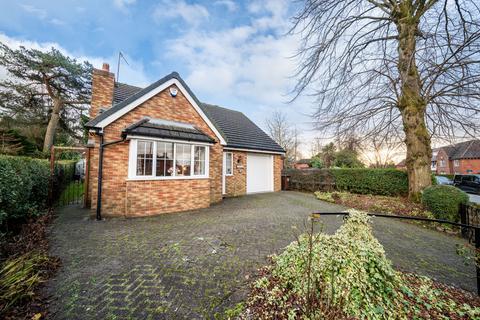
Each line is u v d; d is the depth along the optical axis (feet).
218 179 30.60
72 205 27.40
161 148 23.34
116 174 21.50
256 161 42.04
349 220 10.37
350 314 6.98
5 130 44.32
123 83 33.06
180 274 10.34
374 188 34.94
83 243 14.19
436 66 19.60
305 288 7.77
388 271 8.42
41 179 21.79
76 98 61.11
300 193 41.65
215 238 15.23
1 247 11.62
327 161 81.25
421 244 15.43
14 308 7.64
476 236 9.23
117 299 8.46
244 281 9.69
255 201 31.53
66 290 8.95
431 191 21.90
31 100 56.03
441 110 23.94
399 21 23.63
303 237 10.45
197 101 28.04
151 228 17.65
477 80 19.13
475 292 9.57
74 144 70.85
